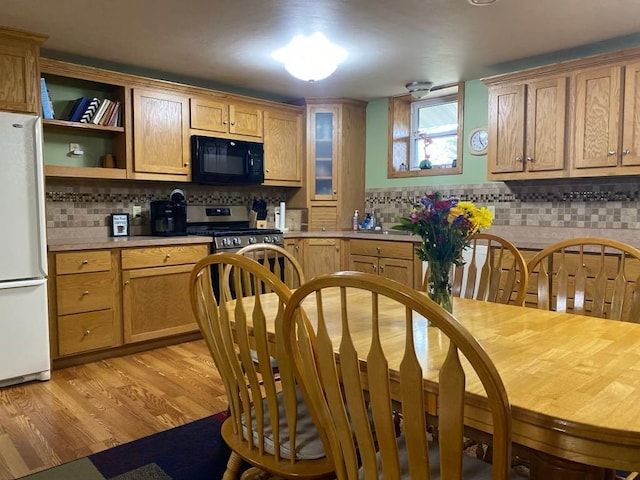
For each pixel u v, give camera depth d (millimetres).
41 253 2910
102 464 2021
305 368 1123
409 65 3748
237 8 2693
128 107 3639
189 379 2967
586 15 2781
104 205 3850
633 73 2988
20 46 2838
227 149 4207
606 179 3424
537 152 3434
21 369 2867
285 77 4125
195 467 2002
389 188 4867
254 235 4105
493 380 831
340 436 1086
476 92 4164
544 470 1073
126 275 3387
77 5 2666
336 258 4520
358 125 4973
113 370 3133
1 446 2164
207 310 1408
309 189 4824
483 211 1577
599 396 974
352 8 2688
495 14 2764
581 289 1937
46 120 3217
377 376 948
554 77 3328
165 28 3010
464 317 1654
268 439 1375
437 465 1162
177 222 3906
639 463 829
